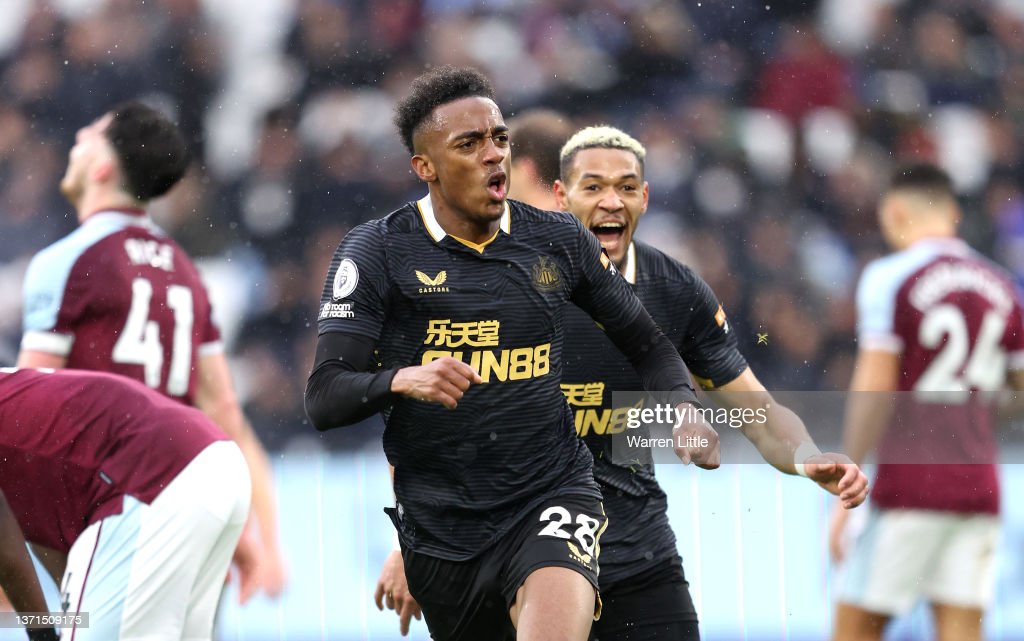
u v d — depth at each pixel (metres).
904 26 41.16
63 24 38.41
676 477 19.28
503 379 12.17
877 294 19.31
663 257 14.56
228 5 39.00
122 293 16.66
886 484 18.58
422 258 12.12
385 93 38.41
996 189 40.19
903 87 40.56
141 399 13.62
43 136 37.69
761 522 19.22
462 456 12.26
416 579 12.89
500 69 39.12
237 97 38.16
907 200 20.03
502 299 12.14
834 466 12.95
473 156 11.86
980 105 41.06
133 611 13.16
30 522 13.56
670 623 14.02
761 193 37.97
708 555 19.22
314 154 37.34
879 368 19.14
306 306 35.19
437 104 12.04
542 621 11.30
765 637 19.11
